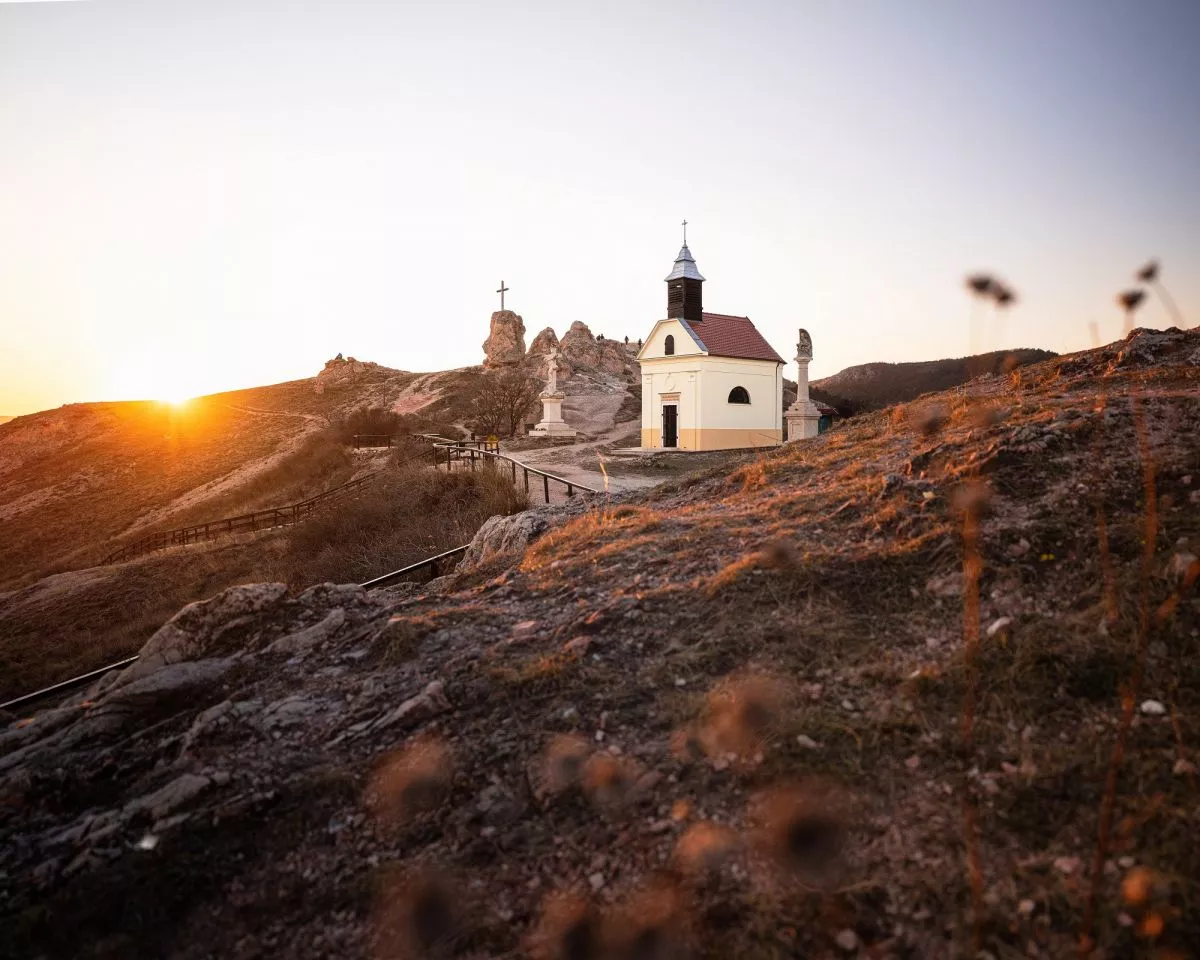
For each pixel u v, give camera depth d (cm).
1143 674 383
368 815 402
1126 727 241
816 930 292
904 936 284
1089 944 259
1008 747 360
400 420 5141
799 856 326
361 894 354
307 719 501
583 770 395
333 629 642
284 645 622
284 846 395
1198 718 349
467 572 918
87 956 346
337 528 1916
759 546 622
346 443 4631
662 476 2194
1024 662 406
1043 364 1241
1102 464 588
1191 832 295
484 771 412
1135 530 487
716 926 302
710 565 612
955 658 425
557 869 347
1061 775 336
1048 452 627
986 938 274
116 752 514
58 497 5797
